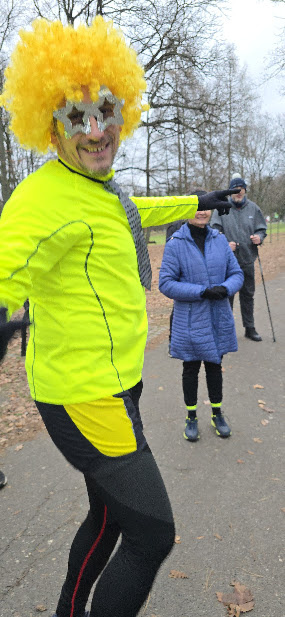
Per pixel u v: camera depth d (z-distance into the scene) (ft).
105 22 4.89
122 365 4.45
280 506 8.17
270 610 6.08
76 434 4.37
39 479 9.55
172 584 6.58
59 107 4.53
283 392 13.37
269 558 6.98
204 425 11.59
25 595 6.53
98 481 4.36
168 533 4.26
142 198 5.95
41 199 3.87
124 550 4.34
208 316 10.18
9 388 15.14
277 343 18.25
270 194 144.66
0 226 3.75
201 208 6.38
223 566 6.87
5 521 8.18
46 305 4.24
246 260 18.12
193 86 49.06
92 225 4.08
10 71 4.84
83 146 4.33
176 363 16.84
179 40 43.68
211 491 8.73
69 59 4.34
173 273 10.37
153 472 4.39
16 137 5.18
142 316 4.86
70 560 5.15
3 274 3.44
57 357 4.30
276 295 29.37
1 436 11.71
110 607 4.25
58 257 3.95
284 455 9.94
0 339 3.45
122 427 4.35
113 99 4.51
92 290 4.18
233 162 85.40
